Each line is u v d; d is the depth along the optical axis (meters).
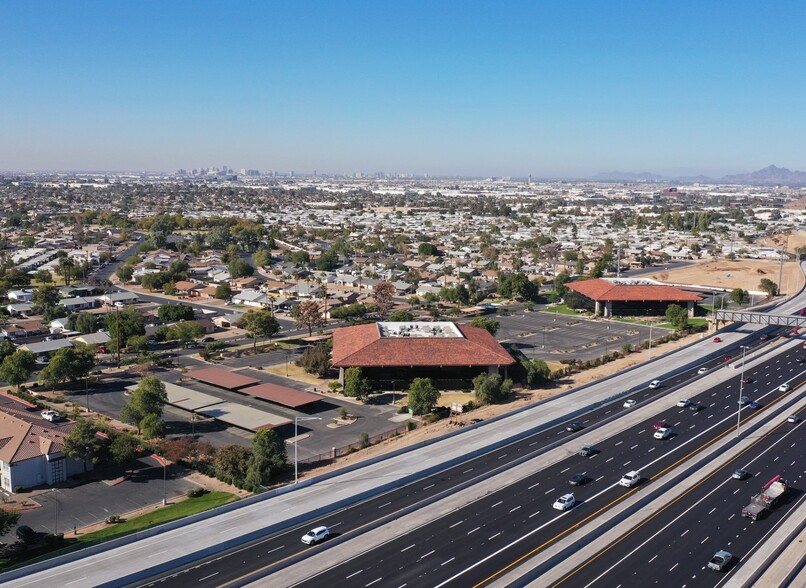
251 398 129.88
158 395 113.56
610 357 160.88
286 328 194.12
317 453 103.06
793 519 77.94
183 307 193.62
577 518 77.62
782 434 107.56
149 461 100.75
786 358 159.62
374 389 136.50
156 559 67.62
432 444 101.25
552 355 164.50
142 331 168.88
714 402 124.62
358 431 112.88
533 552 69.75
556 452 99.31
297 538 73.31
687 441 103.81
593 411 119.50
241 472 93.94
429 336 144.38
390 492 85.25
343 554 69.62
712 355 162.38
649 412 118.69
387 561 68.19
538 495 84.06
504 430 107.62
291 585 63.81
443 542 72.12
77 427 96.38
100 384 138.25
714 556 67.44
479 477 88.94
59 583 63.16
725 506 81.44
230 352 163.62
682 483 88.38
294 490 84.75
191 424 116.12
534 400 128.38
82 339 165.88
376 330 148.50
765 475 91.06
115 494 89.50
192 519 76.00
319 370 142.75
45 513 83.88
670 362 153.75
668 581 64.69
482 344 143.62
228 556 69.50
